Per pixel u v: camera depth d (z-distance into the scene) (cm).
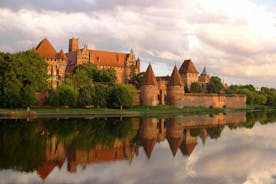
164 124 7731
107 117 9525
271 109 18988
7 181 2739
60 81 13725
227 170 3253
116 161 3566
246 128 7219
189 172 3150
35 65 10262
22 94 9550
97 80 14775
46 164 3347
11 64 9444
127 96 11894
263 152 4219
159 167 3322
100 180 2838
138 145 4631
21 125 6525
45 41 14225
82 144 4588
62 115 9650
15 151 3919
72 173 3034
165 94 14662
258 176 3059
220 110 15300
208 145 4731
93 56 18250
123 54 19600
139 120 8688
